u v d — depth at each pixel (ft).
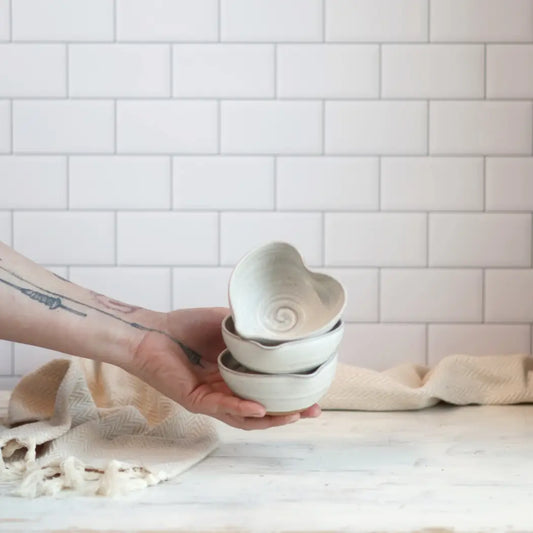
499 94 5.28
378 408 4.55
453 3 5.25
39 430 3.64
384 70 5.28
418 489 3.28
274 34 5.27
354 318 5.37
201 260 5.35
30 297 3.78
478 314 5.36
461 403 4.68
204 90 5.29
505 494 3.22
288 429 4.21
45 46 5.27
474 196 5.32
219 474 3.48
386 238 5.34
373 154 5.31
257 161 5.32
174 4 5.26
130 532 2.85
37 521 2.95
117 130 5.31
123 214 5.33
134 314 3.87
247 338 3.20
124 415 3.90
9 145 5.31
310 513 3.02
